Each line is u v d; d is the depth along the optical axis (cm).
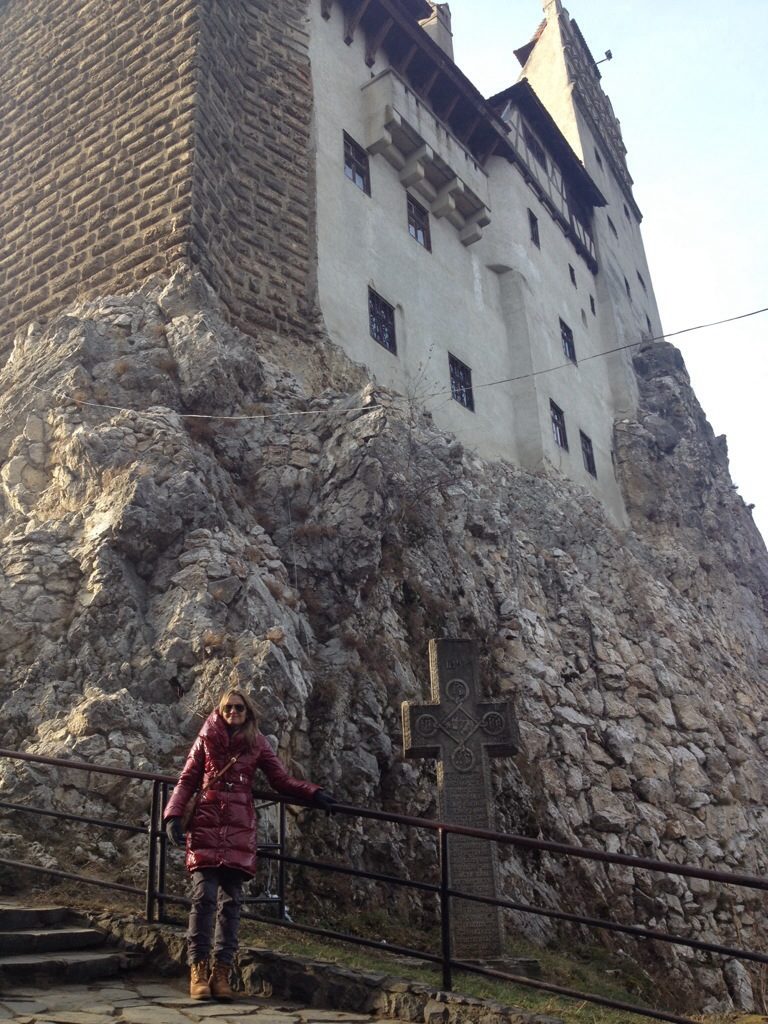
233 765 591
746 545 3147
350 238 1900
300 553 1384
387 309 1959
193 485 1249
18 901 734
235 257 1656
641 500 2795
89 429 1320
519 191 2634
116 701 1005
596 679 1859
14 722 1022
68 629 1112
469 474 1958
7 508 1335
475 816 898
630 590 2191
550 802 1506
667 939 512
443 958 582
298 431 1525
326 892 1014
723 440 3469
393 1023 546
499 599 1734
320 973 589
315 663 1255
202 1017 502
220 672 1055
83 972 582
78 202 1723
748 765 2052
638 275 3609
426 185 2194
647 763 1767
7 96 1975
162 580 1172
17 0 2083
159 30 1772
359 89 2088
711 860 1711
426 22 2744
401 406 1803
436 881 1138
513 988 794
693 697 2039
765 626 2961
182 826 573
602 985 1141
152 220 1597
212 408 1420
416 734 920
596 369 2917
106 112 1773
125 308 1505
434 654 957
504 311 2433
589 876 1462
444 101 2331
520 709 1603
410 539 1562
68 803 919
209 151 1650
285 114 1861
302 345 1689
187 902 646
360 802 1130
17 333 1634
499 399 2267
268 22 1920
